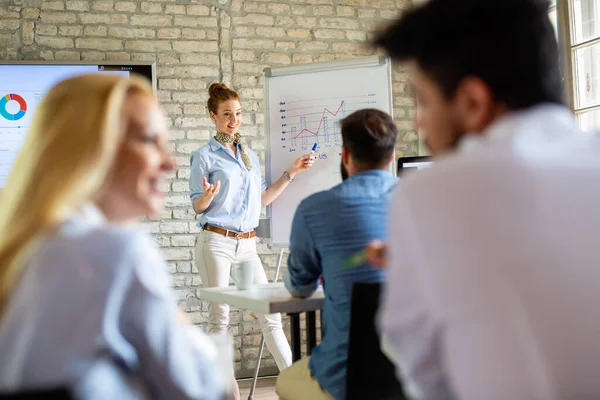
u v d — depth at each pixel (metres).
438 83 0.87
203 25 4.75
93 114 0.98
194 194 3.85
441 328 0.73
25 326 0.86
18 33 4.50
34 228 0.92
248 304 2.08
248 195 3.89
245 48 4.82
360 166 1.92
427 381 0.77
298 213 1.89
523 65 0.82
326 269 1.83
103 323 0.87
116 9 4.63
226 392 1.26
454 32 0.84
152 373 0.94
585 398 0.67
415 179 0.76
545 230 0.68
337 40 4.96
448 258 0.70
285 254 4.89
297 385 1.90
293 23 4.90
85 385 0.86
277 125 4.09
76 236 0.89
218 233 3.80
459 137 0.87
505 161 0.70
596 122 3.88
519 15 0.83
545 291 0.67
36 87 4.44
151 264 0.92
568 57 4.01
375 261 1.24
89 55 4.58
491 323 0.67
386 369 1.66
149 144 1.07
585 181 0.70
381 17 5.06
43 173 0.95
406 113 5.11
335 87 4.05
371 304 1.66
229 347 1.59
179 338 0.95
